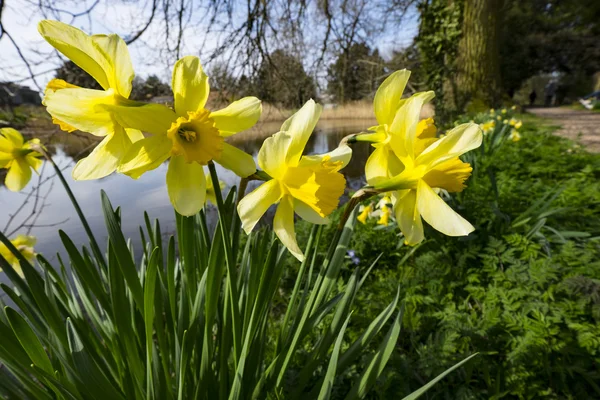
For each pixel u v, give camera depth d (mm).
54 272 1170
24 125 4543
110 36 777
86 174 793
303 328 1137
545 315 1797
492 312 1877
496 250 2361
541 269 2043
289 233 900
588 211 3141
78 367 854
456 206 3031
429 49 9898
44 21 728
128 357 1018
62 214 5375
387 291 2244
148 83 6414
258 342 1192
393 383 1576
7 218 5215
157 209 5559
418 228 972
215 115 816
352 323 1983
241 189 1000
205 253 1193
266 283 1072
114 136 804
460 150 873
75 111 750
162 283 1214
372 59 11648
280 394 1153
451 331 1727
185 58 789
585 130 10125
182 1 6164
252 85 7355
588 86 30812
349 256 2865
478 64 11008
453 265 2512
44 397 957
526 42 26453
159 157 768
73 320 1085
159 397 1025
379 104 977
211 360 1101
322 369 1632
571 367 1580
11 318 845
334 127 12711
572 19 26562
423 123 1039
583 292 1816
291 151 873
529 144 6535
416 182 919
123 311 958
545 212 2787
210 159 757
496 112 9062
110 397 898
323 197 856
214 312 1034
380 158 1016
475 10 10906
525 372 1572
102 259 1246
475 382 1652
